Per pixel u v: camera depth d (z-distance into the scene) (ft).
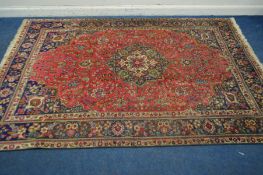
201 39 8.05
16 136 5.40
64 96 6.25
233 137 5.54
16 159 5.08
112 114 5.90
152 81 6.70
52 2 8.68
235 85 6.66
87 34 8.11
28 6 8.72
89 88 6.47
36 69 6.91
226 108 6.09
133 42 7.86
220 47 7.79
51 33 8.09
